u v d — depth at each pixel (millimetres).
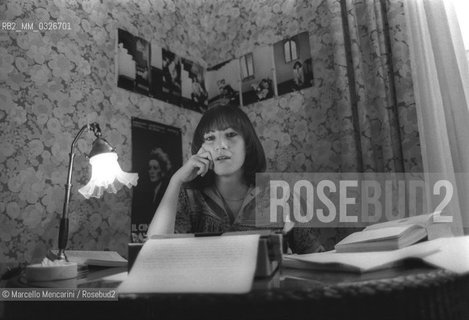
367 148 1555
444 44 1495
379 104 1564
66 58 1494
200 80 2305
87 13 1609
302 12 2000
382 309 432
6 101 1281
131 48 1809
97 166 1085
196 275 499
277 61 2074
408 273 513
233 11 2320
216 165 1804
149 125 1849
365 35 1698
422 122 1474
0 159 1243
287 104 2002
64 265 675
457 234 1331
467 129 1417
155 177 1827
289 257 680
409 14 1563
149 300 451
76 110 1505
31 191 1312
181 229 1574
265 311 423
